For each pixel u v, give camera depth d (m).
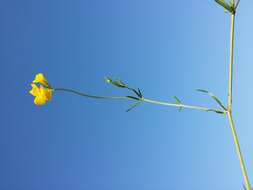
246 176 0.11
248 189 0.11
